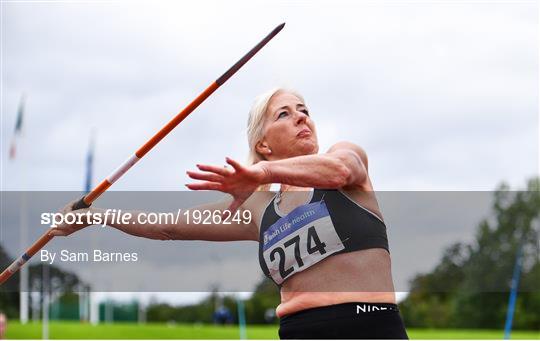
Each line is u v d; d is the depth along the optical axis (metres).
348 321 3.64
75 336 21.16
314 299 3.70
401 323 3.75
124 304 41.41
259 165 3.27
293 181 3.34
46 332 20.41
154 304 41.16
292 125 3.95
